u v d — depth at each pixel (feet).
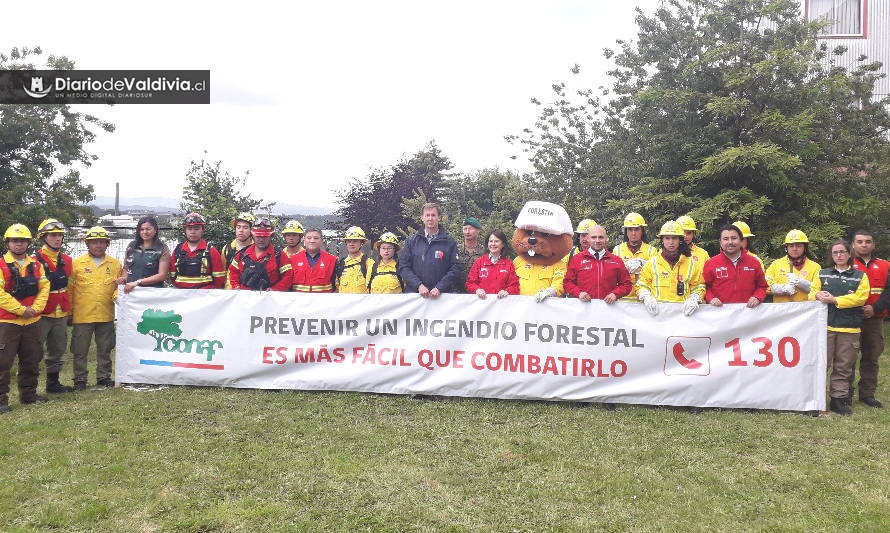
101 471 14.71
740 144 38.81
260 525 12.20
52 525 12.17
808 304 19.43
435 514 12.67
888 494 13.65
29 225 38.91
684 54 43.24
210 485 13.98
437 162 69.05
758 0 40.83
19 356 20.51
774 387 19.51
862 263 21.03
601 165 45.73
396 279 23.36
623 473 14.75
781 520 12.50
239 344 22.30
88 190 43.11
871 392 21.06
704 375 19.74
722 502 13.28
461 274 25.02
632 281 21.66
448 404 20.36
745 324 19.66
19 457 15.62
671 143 41.39
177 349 22.65
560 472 14.76
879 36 57.72
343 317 21.79
